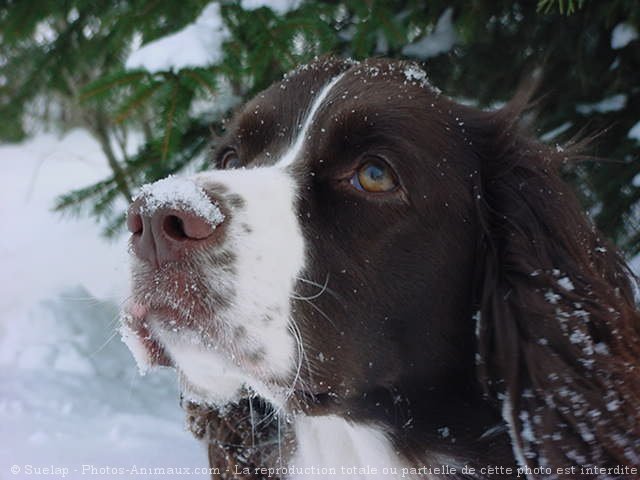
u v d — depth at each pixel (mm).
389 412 620
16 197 1830
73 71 1134
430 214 606
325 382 593
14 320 1324
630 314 617
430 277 608
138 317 563
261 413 672
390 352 608
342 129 603
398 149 600
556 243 614
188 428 701
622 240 909
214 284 557
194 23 920
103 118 1337
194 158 1003
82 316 1327
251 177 591
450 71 996
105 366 1230
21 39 1058
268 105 651
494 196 624
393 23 917
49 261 1532
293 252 580
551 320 598
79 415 1056
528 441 603
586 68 944
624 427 595
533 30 961
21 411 1046
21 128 1296
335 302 590
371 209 597
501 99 998
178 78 888
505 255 614
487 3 946
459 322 619
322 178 601
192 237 552
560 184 633
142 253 557
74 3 1046
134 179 1048
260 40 897
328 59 670
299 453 662
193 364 572
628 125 934
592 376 595
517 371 604
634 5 892
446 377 620
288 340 576
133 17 960
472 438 624
